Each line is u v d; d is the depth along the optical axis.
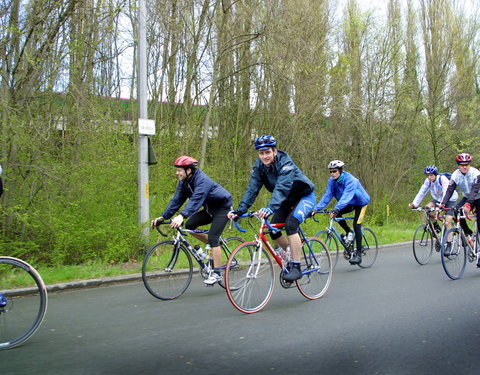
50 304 5.46
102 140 8.40
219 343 3.89
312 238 5.73
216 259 5.81
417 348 3.73
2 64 7.46
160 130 10.73
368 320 4.57
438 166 20.58
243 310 4.88
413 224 16.83
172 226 5.43
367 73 17.67
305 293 5.57
